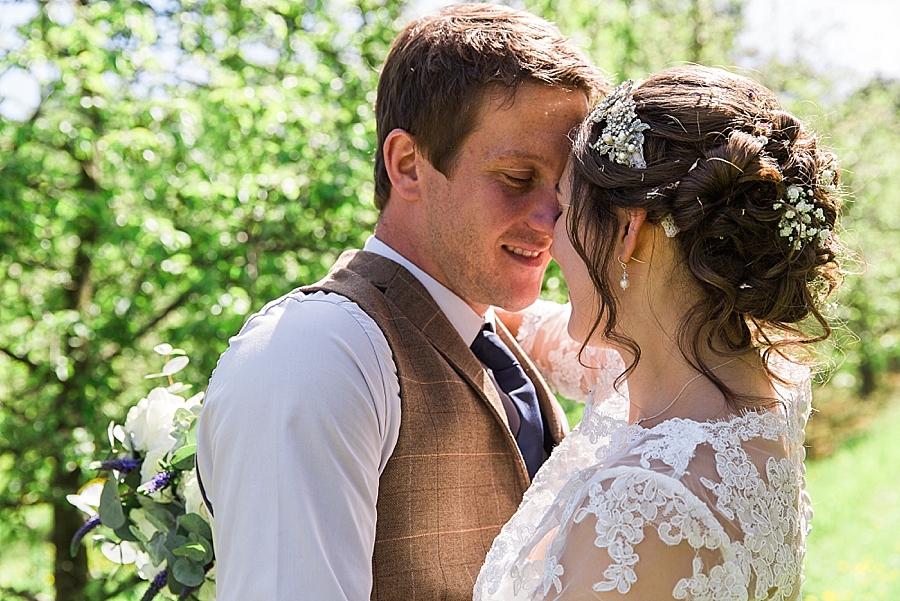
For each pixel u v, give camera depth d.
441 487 1.39
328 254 5.03
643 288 1.17
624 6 5.89
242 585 1.21
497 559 1.30
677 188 1.10
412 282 1.49
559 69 1.43
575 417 4.35
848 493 7.49
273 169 4.83
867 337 11.95
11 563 8.01
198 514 1.49
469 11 1.51
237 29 5.40
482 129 1.42
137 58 4.80
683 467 1.04
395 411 1.35
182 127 4.72
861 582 5.18
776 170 1.10
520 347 1.86
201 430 1.38
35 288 5.88
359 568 1.23
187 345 5.21
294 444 1.22
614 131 1.15
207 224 4.99
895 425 10.98
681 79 1.20
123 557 1.67
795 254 1.11
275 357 1.29
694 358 1.14
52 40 4.86
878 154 10.88
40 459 5.51
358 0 5.66
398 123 1.52
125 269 5.60
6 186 5.00
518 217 1.45
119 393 5.82
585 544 1.06
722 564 1.01
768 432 1.14
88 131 4.73
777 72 9.41
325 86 5.03
